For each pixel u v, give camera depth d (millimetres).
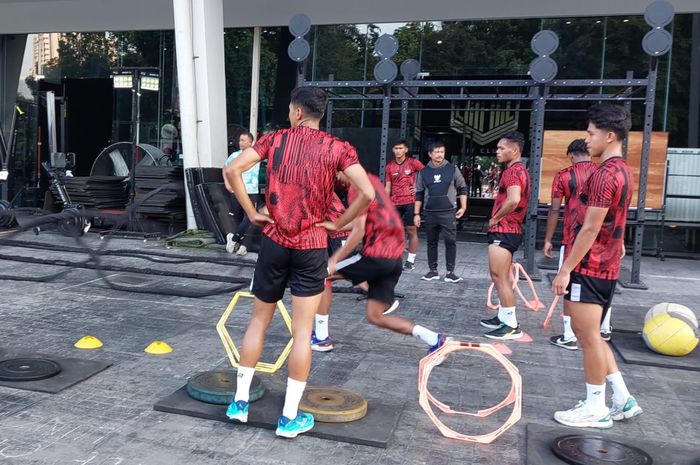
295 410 3471
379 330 5914
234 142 13500
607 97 9297
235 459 3229
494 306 7039
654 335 5289
